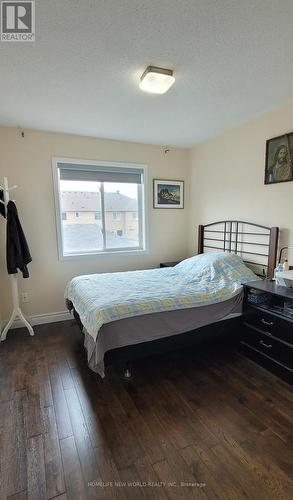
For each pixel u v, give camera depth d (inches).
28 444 61.7
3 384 84.8
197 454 58.6
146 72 74.4
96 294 92.9
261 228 115.8
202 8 53.2
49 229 131.6
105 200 145.6
